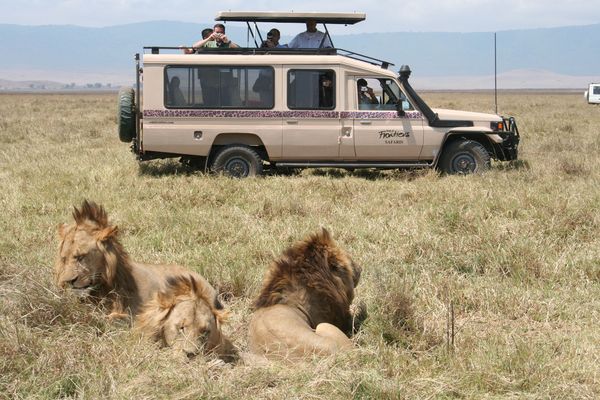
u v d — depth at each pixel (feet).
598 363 19.02
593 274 27.43
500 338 21.04
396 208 39.42
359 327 21.91
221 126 50.49
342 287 21.30
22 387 16.75
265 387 16.83
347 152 51.16
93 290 20.07
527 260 28.50
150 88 50.03
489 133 52.44
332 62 50.55
